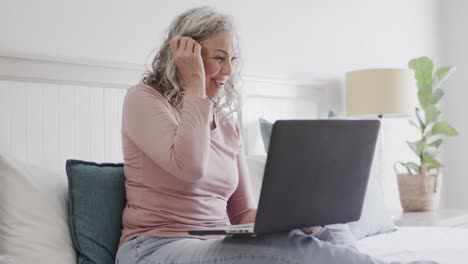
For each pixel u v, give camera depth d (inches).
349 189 58.7
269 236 55.9
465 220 130.6
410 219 123.4
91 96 86.0
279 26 122.4
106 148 87.0
